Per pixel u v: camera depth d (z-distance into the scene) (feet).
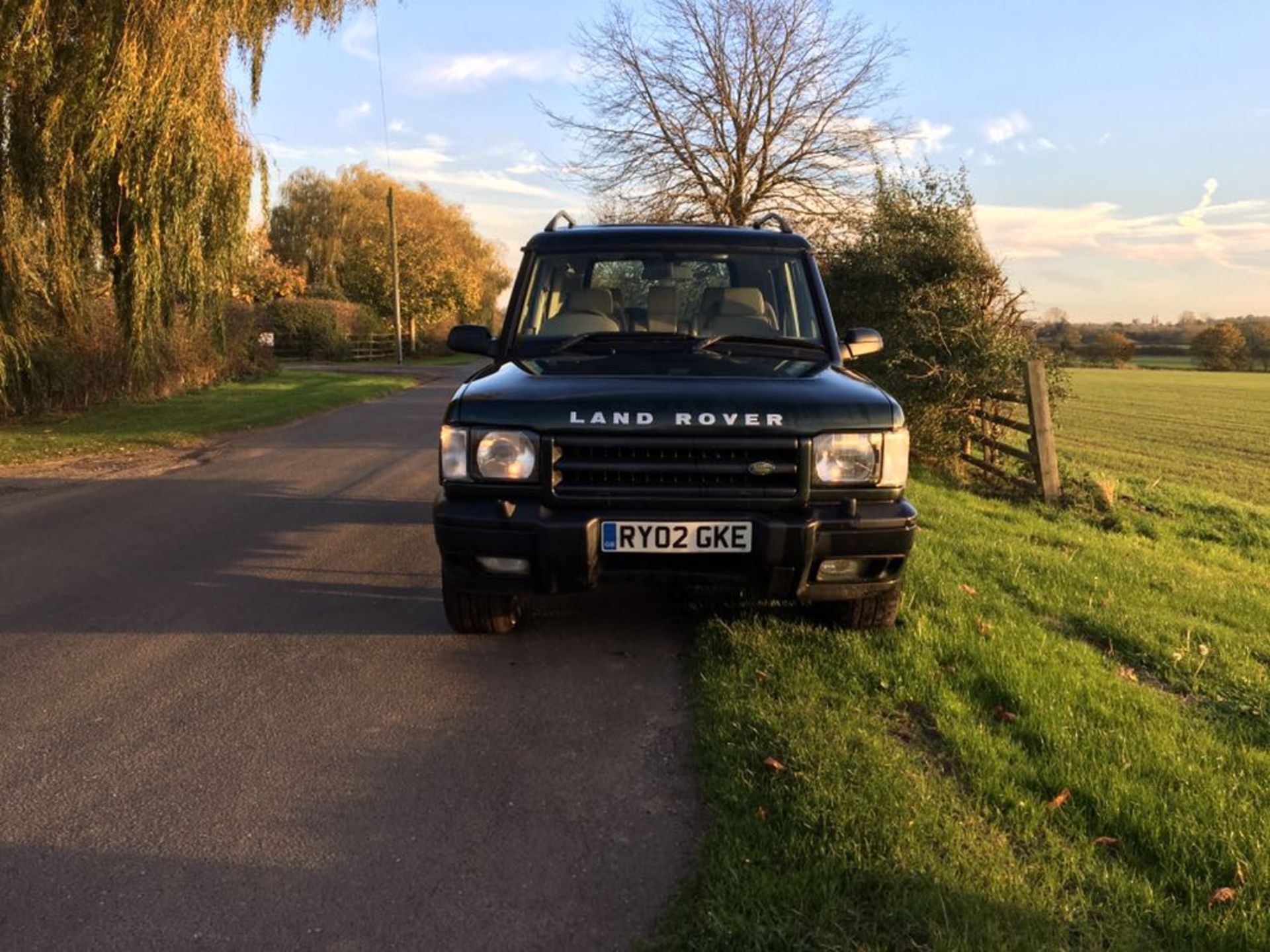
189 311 46.50
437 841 9.43
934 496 31.60
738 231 17.56
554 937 7.95
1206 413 116.16
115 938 7.91
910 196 43.21
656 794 10.38
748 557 12.70
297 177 201.46
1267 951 7.57
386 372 118.62
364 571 19.98
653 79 76.54
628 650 14.94
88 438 43.45
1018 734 11.46
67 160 38.60
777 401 12.80
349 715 12.49
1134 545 28.43
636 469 12.52
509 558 12.78
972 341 38.55
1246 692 13.65
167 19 38.19
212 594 18.15
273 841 9.43
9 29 35.35
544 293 16.81
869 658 13.64
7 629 16.03
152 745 11.56
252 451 40.65
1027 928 7.69
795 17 75.36
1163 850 8.95
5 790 10.43
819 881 8.23
